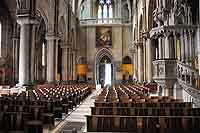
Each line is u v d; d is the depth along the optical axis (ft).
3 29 98.17
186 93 39.29
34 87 65.72
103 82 159.53
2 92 60.29
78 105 48.26
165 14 56.18
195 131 18.40
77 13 154.20
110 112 23.18
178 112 22.56
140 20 110.93
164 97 35.86
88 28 158.92
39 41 111.65
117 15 159.12
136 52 127.54
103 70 160.56
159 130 18.69
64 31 119.14
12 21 98.12
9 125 18.88
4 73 95.76
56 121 29.71
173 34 55.57
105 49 156.76
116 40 156.56
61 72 126.00
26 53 66.33
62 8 111.04
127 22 157.28
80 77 154.92
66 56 122.01
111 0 161.07
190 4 70.08
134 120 19.26
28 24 67.46
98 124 19.71
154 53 85.30
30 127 16.76
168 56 55.36
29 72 66.49
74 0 145.59
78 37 157.38
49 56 94.63
